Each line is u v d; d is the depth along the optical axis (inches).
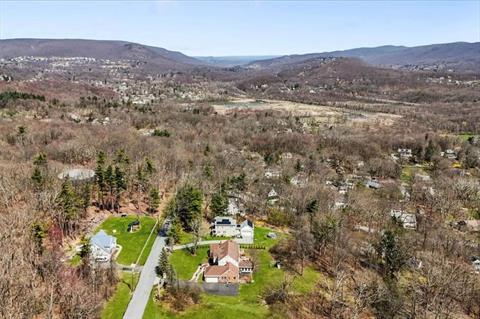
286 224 4320.9
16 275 2541.8
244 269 3319.4
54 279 2674.7
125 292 2923.2
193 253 3572.8
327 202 4549.7
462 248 3863.2
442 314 2910.9
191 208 4001.0
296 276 3321.9
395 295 3061.0
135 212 4313.5
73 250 3358.8
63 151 5472.4
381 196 5231.3
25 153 5369.1
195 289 2994.6
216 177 5128.0
